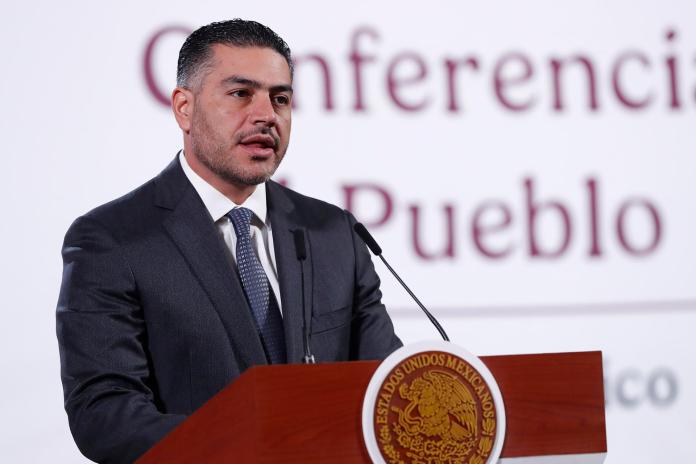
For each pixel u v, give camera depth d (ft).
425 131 31.73
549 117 32.78
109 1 29.66
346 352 21.11
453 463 14.67
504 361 15.38
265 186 22.00
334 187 30.86
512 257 31.94
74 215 28.86
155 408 18.38
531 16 32.94
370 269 22.52
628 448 32.07
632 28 33.71
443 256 31.42
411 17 31.99
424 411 14.65
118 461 17.80
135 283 20.02
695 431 32.50
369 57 31.53
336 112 31.09
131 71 29.68
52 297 28.50
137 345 19.72
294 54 30.96
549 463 15.28
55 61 29.17
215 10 30.48
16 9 28.96
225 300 20.08
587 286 32.40
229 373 19.76
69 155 29.01
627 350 32.48
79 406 18.71
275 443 14.03
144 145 29.63
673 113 33.76
